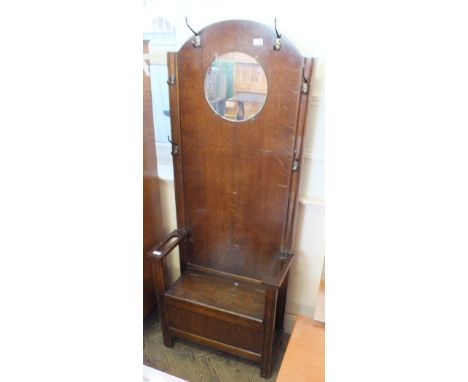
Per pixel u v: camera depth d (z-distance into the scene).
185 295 1.42
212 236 1.49
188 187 1.44
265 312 1.26
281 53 1.10
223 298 1.41
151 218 1.59
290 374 0.96
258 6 1.17
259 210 1.35
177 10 1.32
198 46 1.19
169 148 1.68
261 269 1.45
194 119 1.30
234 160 1.31
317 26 1.12
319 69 1.17
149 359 1.54
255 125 1.23
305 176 1.35
